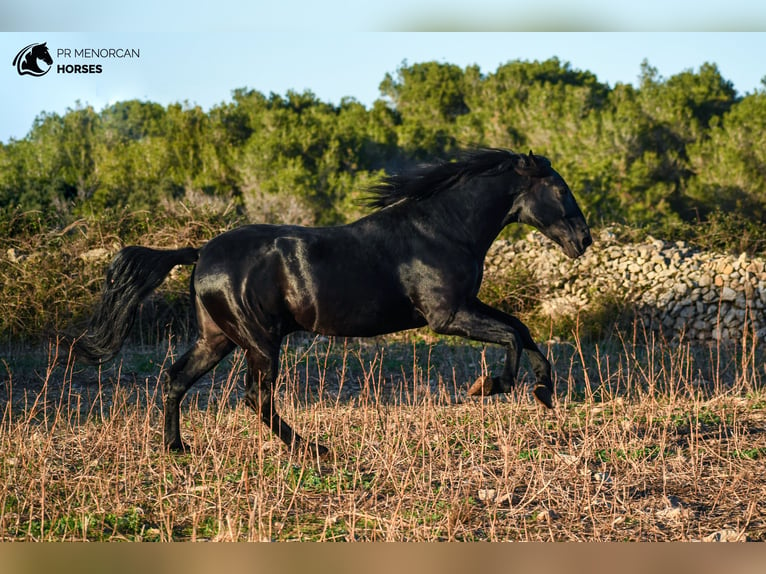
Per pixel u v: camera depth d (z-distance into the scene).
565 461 11.48
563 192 11.73
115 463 11.21
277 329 11.42
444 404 15.70
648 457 11.93
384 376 18.77
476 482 10.80
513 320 11.63
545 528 9.27
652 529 9.19
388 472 10.94
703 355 21.03
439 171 11.58
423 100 67.75
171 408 12.08
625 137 48.97
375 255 11.34
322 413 14.37
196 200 29.12
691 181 48.44
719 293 22.91
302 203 49.75
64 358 12.20
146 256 11.73
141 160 53.25
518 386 17.25
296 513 9.84
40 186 47.53
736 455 11.86
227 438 12.71
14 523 9.34
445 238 11.45
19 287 21.91
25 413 13.15
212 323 11.77
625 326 23.00
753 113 49.34
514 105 57.94
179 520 9.57
